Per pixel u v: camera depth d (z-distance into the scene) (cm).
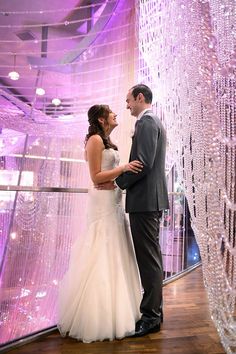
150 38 258
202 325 235
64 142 267
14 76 305
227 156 168
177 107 212
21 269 249
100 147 220
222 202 171
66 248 263
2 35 374
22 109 250
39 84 284
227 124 166
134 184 217
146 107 224
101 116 225
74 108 278
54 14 340
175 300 296
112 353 190
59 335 215
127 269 225
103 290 209
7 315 235
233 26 155
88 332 204
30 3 325
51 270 259
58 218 263
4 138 253
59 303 222
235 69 158
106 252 217
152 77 263
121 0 267
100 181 217
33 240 254
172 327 230
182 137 203
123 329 208
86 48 274
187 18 177
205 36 161
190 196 194
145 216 216
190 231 441
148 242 217
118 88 270
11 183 253
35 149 260
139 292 231
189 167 194
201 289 334
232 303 175
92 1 322
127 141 267
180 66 197
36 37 379
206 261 182
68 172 266
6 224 243
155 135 210
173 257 407
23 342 199
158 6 244
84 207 267
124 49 270
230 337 179
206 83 165
